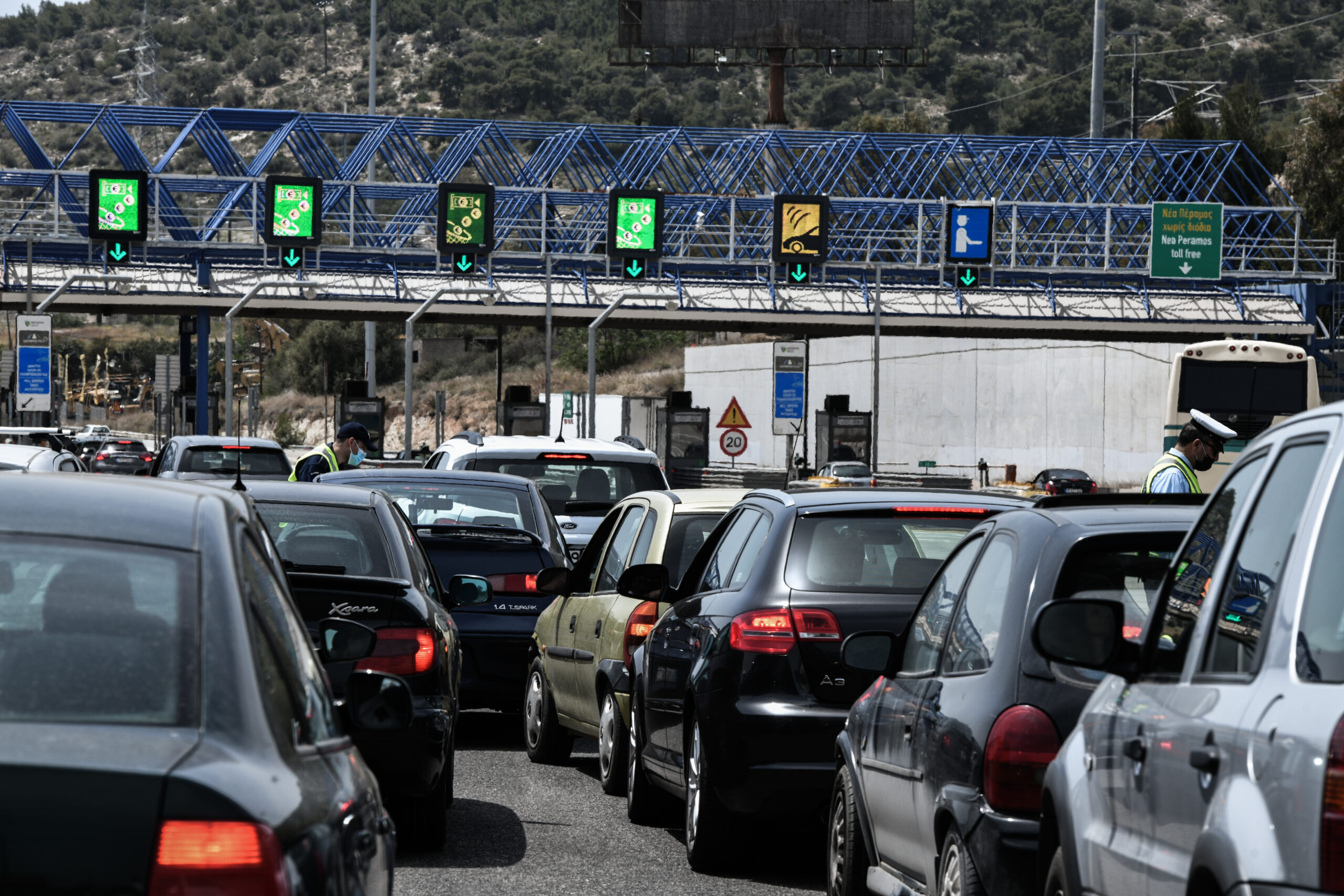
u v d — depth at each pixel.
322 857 12.57
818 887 31.00
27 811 11.27
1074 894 17.41
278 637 14.69
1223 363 123.75
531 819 37.62
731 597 31.98
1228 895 12.28
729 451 158.12
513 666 48.91
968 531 31.78
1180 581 17.11
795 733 29.81
